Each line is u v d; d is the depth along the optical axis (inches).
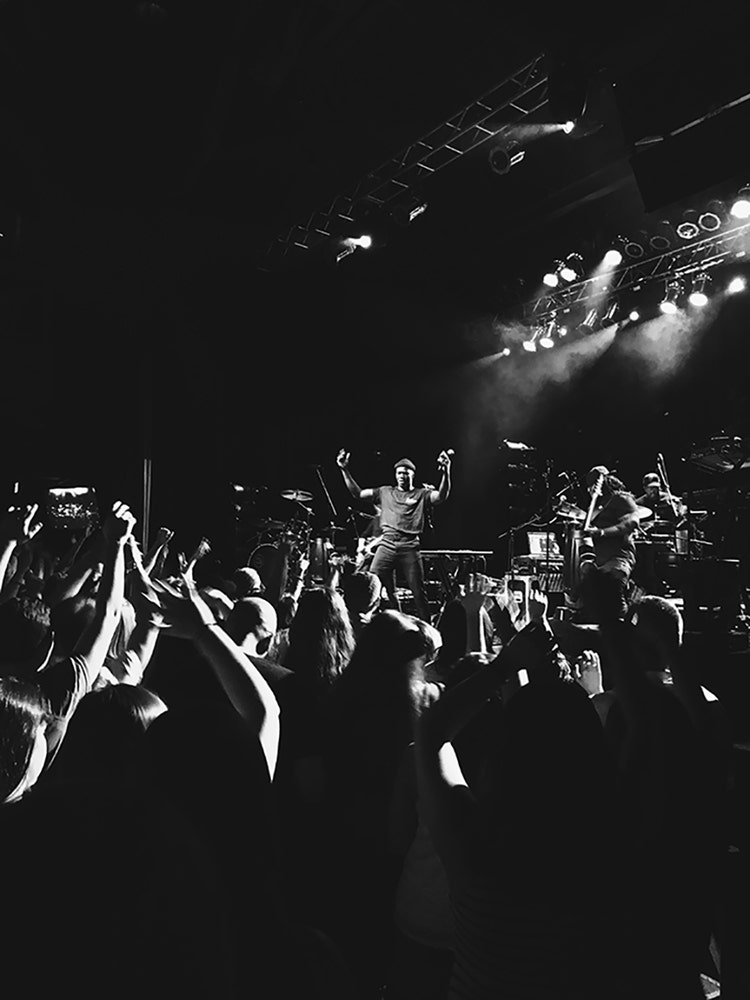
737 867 104.9
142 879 30.3
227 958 31.8
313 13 309.0
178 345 494.6
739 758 134.3
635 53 265.1
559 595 392.8
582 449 557.9
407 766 75.0
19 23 319.0
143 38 322.0
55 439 451.2
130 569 82.8
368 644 82.4
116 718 57.3
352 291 557.9
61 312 447.2
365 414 589.0
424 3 298.5
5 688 58.5
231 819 40.4
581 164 437.4
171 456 503.8
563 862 51.5
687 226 433.7
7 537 113.0
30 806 32.1
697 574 323.9
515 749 53.6
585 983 50.5
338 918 76.7
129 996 28.7
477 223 498.3
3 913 29.2
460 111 345.1
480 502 596.4
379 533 395.5
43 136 369.7
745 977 96.3
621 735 77.7
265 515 517.3
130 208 406.9
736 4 234.8
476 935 51.8
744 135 248.4
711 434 495.5
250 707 65.9
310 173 408.8
